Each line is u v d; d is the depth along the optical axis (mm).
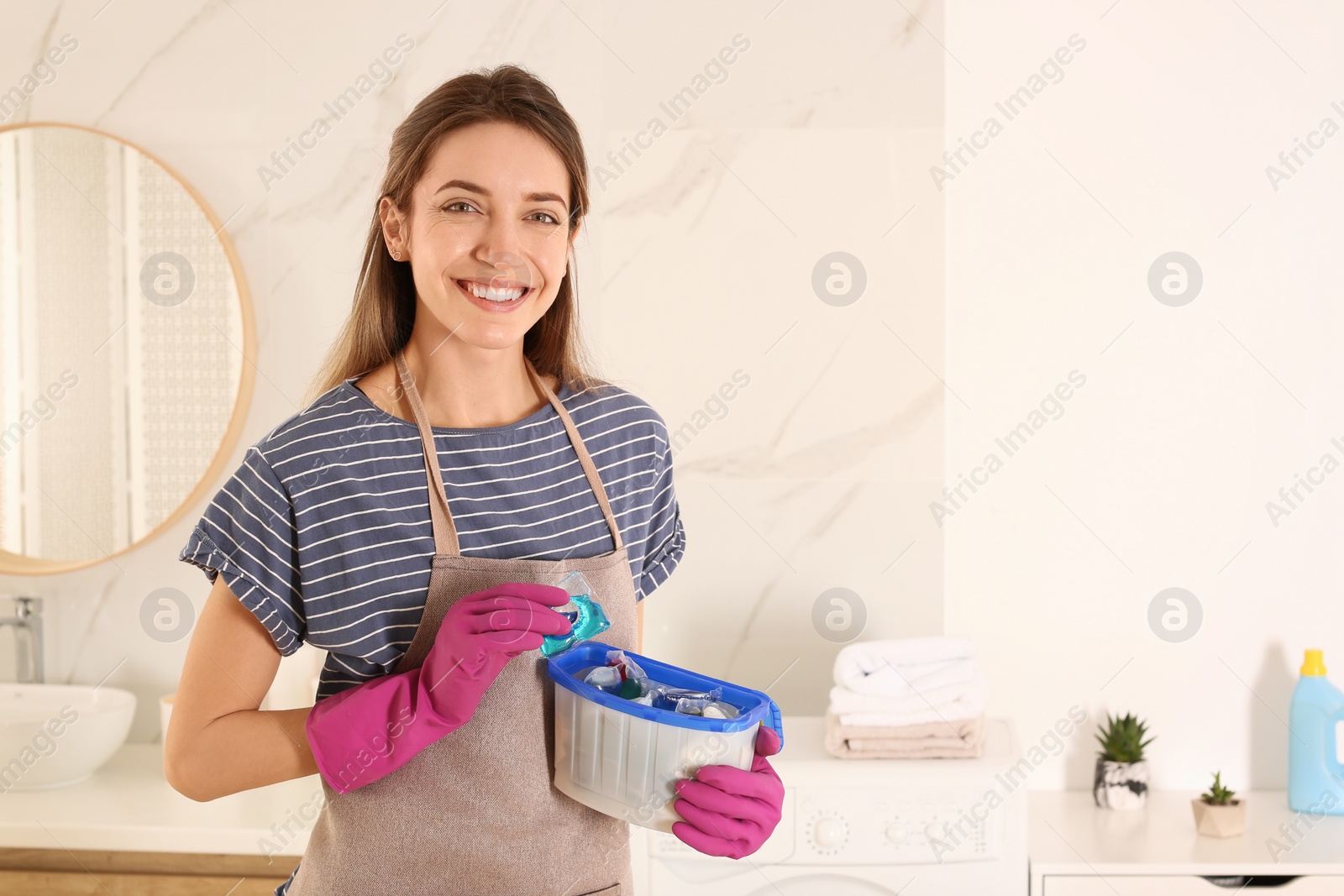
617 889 904
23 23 1672
